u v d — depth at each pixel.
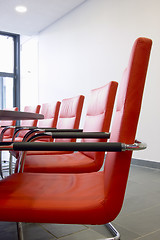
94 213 0.69
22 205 0.70
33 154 1.74
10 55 6.67
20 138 2.77
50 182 0.92
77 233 1.36
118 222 1.52
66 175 1.05
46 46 5.86
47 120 2.44
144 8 3.42
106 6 4.07
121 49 3.80
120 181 0.70
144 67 0.69
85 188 0.83
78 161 1.39
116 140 0.75
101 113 1.36
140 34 3.50
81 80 4.68
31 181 0.93
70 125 1.86
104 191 0.75
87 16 4.51
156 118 3.25
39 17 5.28
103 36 4.14
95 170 1.37
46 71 5.85
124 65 3.76
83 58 4.62
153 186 2.33
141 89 0.69
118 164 0.70
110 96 1.29
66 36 5.12
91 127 1.47
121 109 0.76
